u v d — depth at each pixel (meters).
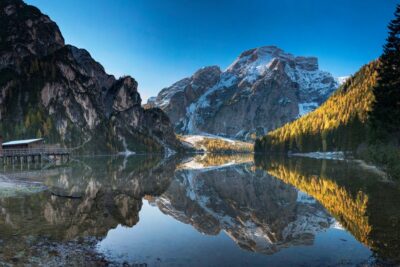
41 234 20.12
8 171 61.78
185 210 31.52
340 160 101.00
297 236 21.02
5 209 27.14
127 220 26.06
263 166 92.31
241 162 120.25
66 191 38.25
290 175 61.25
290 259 16.70
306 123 184.50
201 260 16.58
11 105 159.50
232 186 48.97
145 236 21.19
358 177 48.75
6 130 146.25
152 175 65.50
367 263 15.50
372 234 19.55
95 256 16.73
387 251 16.81
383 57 52.41
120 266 15.47
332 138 145.62
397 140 53.00
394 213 24.25
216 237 21.28
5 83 164.50
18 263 15.09
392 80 50.84
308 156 149.50
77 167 78.81
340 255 16.92
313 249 18.14
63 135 169.50
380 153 52.00
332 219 25.19
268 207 32.25
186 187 48.25
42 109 167.50
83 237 20.08
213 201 36.66
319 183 45.66
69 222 23.69
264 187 46.53
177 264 15.96
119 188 43.62
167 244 19.38
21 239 18.83
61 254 16.72
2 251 16.62
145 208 31.78
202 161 135.12
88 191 39.53
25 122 152.62
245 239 20.81
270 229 23.42
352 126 110.25
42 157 87.19
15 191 36.22
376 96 53.69
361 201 30.14
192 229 23.56
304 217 26.48
